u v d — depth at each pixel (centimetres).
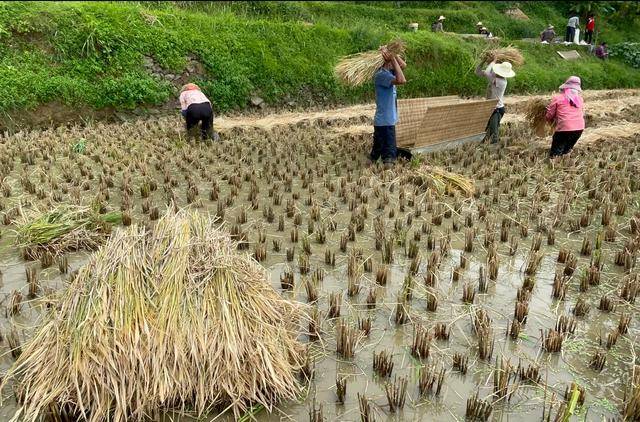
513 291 466
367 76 791
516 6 3094
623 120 1300
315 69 1550
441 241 552
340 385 326
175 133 991
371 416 303
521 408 324
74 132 998
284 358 331
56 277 477
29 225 527
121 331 304
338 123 1141
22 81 1077
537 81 2078
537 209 641
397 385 342
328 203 664
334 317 417
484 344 367
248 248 541
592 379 351
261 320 331
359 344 385
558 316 427
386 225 605
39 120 1089
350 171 793
